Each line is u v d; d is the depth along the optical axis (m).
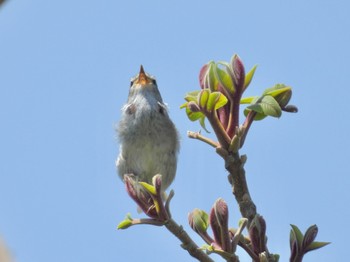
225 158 5.51
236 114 5.66
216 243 5.39
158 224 5.80
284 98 5.79
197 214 5.57
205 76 5.86
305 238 5.40
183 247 5.79
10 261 2.97
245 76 5.67
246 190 5.52
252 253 5.40
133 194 5.93
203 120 6.04
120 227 5.86
